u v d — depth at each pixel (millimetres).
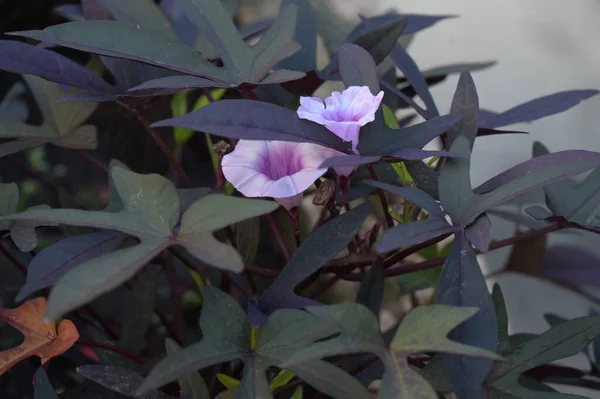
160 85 663
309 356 590
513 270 803
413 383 589
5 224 675
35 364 768
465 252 625
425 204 636
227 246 596
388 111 732
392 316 855
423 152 644
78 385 770
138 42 673
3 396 759
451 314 594
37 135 763
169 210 613
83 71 705
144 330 724
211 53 772
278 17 692
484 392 645
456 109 685
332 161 620
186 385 630
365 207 665
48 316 579
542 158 648
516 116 725
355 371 673
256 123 634
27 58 686
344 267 711
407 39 833
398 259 694
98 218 610
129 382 637
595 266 790
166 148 732
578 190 698
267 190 635
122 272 595
